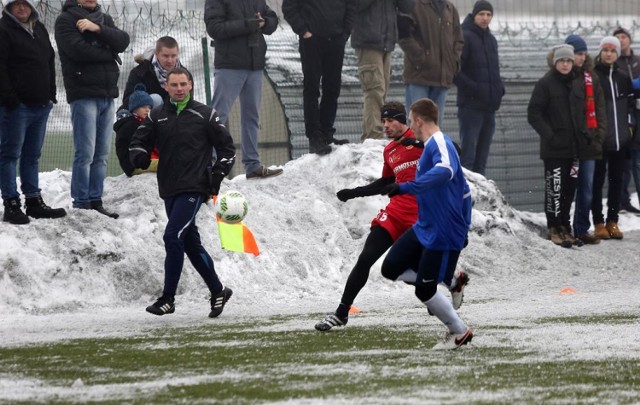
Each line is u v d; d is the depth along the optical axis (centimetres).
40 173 5209
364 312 3616
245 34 4925
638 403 1812
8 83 3878
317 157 5400
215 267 4244
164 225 4434
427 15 5519
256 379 2111
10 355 2523
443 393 1917
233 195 3488
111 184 4716
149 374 2203
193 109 3375
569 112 5544
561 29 7756
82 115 4275
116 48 4325
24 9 3912
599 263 5325
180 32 5750
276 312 3650
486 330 2959
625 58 6025
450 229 2578
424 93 5553
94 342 2777
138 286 4034
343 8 5131
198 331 3030
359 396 1889
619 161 5866
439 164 2542
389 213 3045
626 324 3070
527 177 7081
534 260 5219
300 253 4603
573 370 2202
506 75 7206
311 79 5238
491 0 7669
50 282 3850
